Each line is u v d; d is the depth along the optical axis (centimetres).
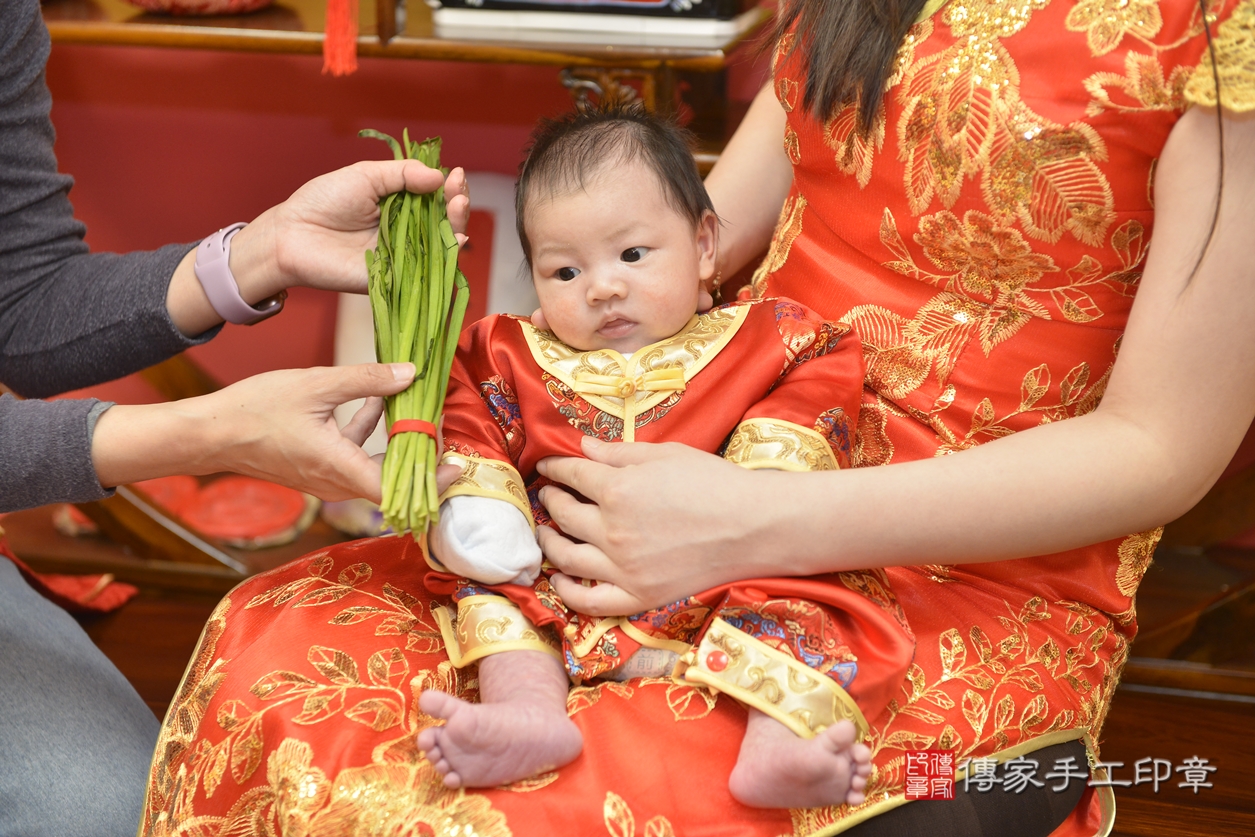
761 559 87
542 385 104
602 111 108
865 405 104
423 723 89
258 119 221
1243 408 83
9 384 126
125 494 192
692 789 82
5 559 143
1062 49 84
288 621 97
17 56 116
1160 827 147
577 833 79
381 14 164
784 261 114
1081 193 86
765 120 128
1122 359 86
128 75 219
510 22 167
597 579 92
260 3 178
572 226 101
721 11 163
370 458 96
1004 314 96
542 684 87
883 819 87
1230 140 78
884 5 92
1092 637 99
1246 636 169
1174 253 82
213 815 88
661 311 103
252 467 99
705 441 100
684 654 89
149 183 228
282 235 111
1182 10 80
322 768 83
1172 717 168
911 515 84
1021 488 84
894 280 102
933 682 91
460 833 79
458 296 101
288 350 232
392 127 220
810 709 82
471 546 92
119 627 190
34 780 106
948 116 89
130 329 116
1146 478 83
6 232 119
